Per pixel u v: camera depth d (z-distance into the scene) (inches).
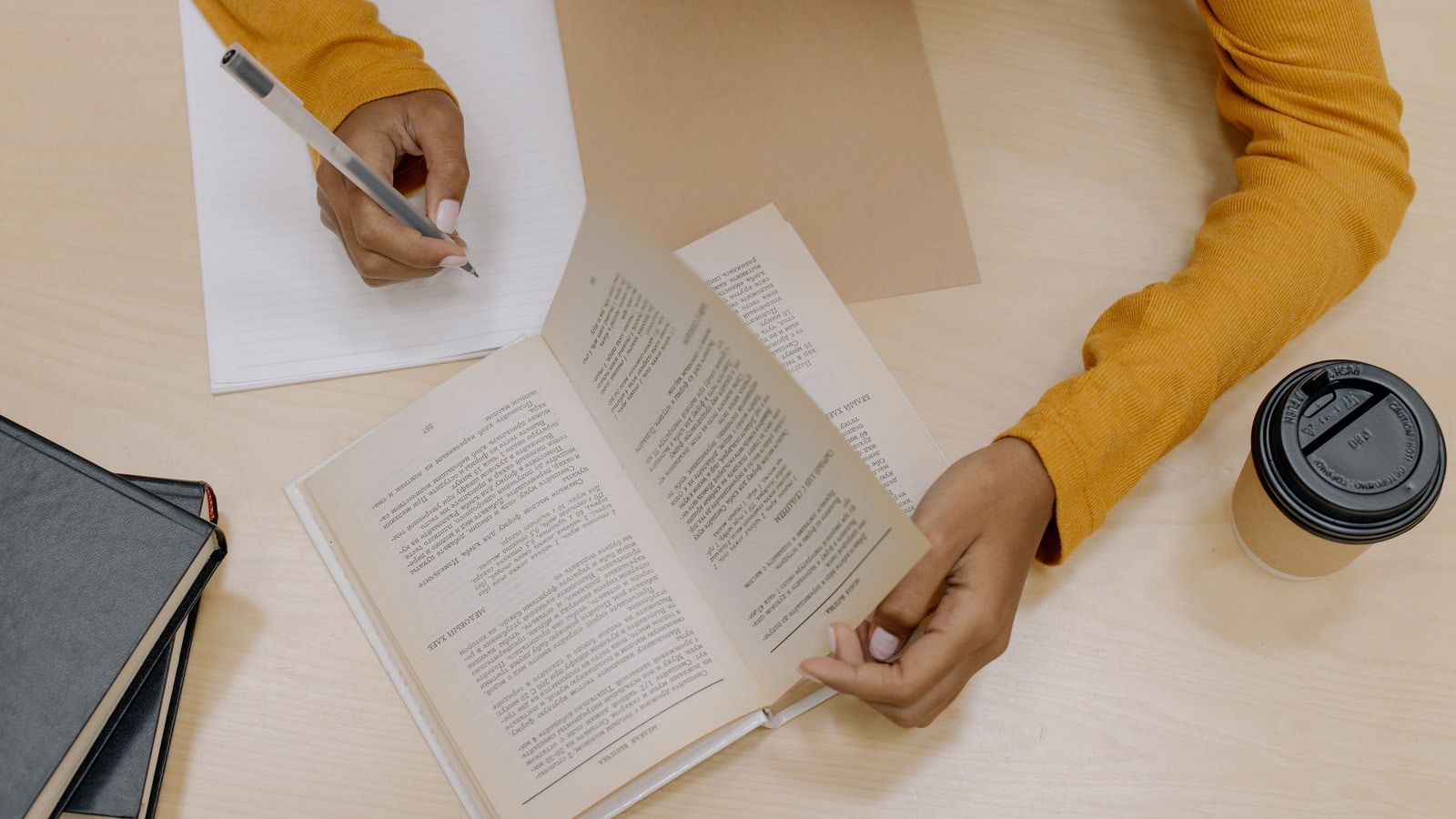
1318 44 24.4
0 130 26.1
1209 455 24.2
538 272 25.2
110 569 20.3
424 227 23.5
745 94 26.5
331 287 25.0
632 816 21.8
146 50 26.8
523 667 21.2
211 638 22.5
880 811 21.9
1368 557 23.2
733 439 19.5
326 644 22.5
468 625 21.5
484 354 24.5
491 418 22.5
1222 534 23.6
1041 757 22.2
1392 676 22.5
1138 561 23.4
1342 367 20.3
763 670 20.8
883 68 26.7
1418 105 26.5
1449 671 22.5
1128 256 25.6
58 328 24.6
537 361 22.9
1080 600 23.2
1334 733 22.2
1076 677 22.7
